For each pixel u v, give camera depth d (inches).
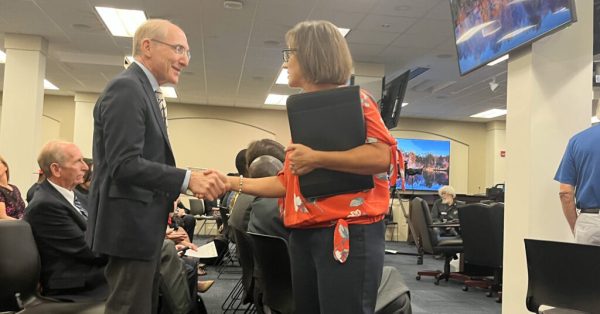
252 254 95.0
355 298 46.2
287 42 51.9
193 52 297.1
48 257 88.2
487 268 220.8
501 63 289.3
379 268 47.3
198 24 246.5
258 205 83.7
